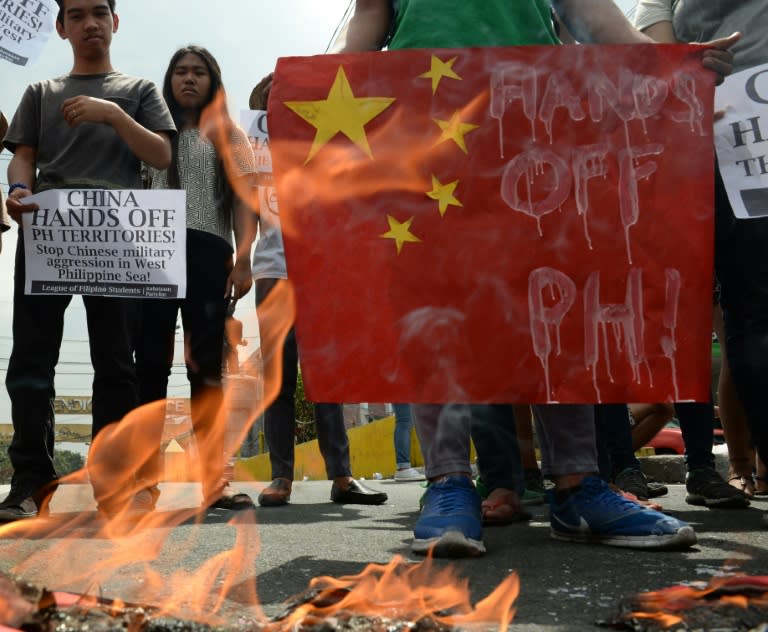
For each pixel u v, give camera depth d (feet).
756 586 4.04
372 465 32.81
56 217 8.77
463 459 6.11
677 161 5.96
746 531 7.08
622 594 4.48
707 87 6.01
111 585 4.72
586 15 6.50
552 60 6.02
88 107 8.55
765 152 6.68
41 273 8.66
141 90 9.25
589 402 5.78
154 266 8.82
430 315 5.86
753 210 6.63
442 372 5.82
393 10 6.83
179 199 8.94
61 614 3.54
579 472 6.31
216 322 10.03
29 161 9.12
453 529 5.69
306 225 6.01
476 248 5.89
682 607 3.80
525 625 3.83
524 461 10.12
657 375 5.80
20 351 8.59
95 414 8.79
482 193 5.93
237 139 10.44
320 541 6.62
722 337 10.35
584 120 5.98
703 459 9.76
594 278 5.86
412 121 6.02
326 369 5.91
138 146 8.86
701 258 5.89
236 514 9.09
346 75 6.10
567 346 5.81
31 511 8.23
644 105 5.98
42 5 9.08
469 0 6.39
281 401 10.90
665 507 9.61
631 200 5.91
